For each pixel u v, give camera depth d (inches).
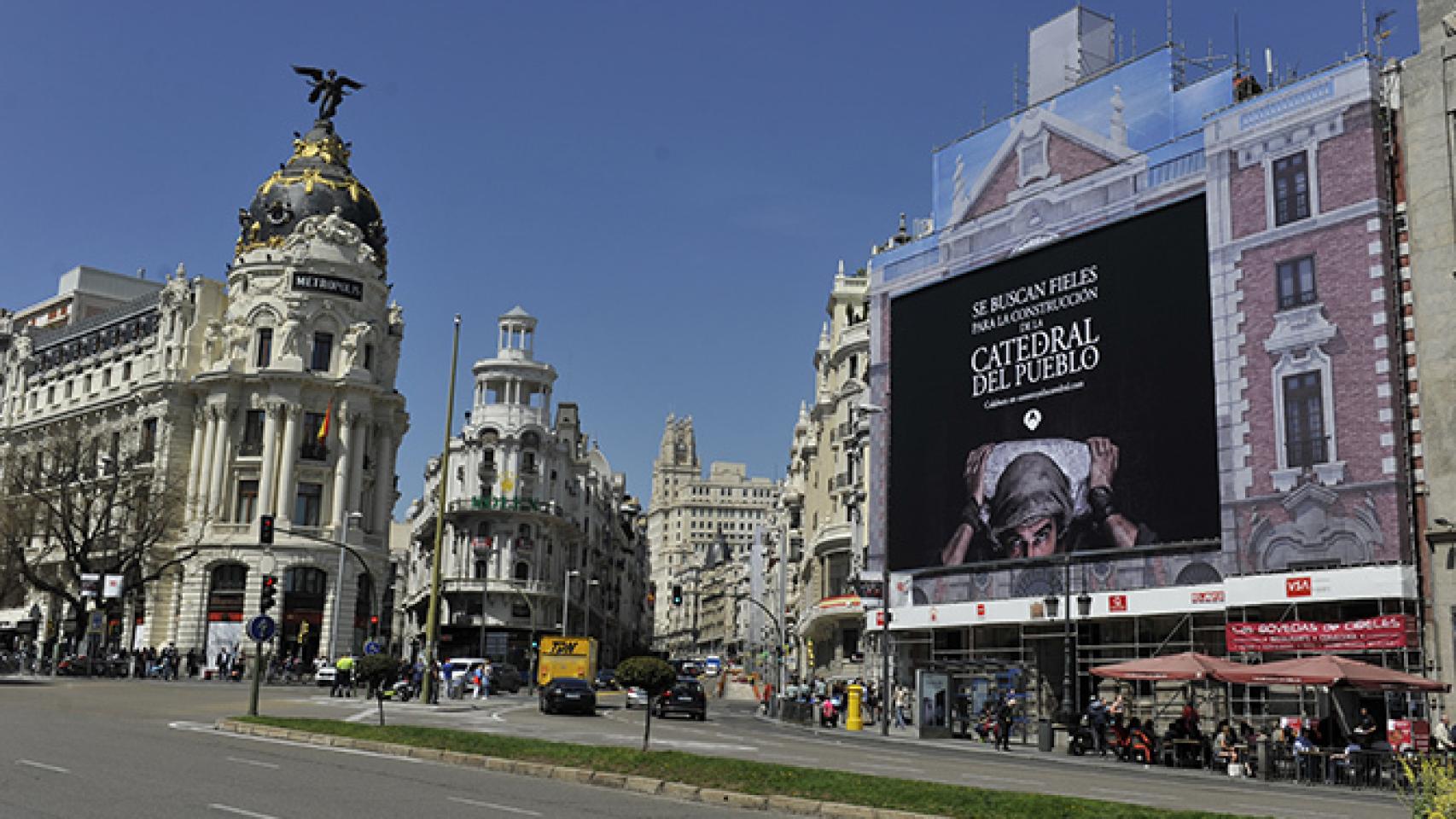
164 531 3088.1
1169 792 991.0
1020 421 2108.8
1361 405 1635.1
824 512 3218.5
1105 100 2073.1
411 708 1759.4
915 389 2333.9
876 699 2313.0
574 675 2945.4
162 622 3174.2
